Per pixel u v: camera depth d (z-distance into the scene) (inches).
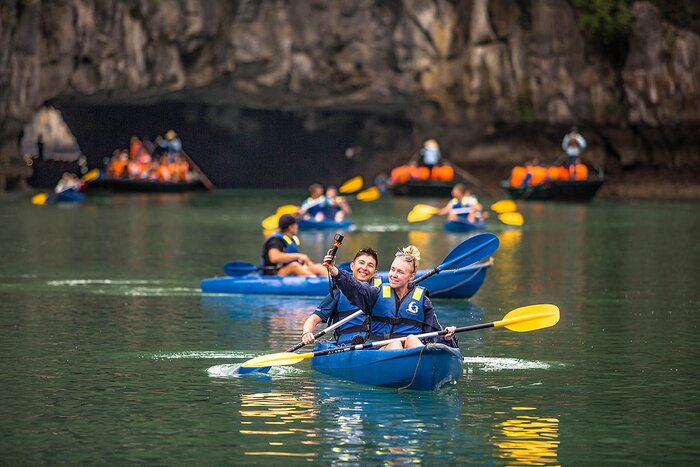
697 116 4773.6
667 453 710.5
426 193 4955.7
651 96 4813.0
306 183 6378.0
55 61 4736.7
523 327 946.7
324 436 746.8
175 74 5002.5
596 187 4424.2
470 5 5036.9
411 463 687.7
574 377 949.8
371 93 5290.4
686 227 2965.1
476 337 1163.3
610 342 1130.7
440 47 5108.3
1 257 2018.9
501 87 5039.4
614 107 4968.0
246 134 6225.4
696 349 1089.4
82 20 4734.3
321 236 2664.9
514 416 805.2
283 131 6279.5
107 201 4404.5
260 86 5290.4
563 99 4992.6
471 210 2918.3
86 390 888.3
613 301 1451.8
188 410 820.6
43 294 1502.2
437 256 2086.6
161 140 5644.7
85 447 718.5
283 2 5152.6
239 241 2418.8
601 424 783.7
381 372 892.6
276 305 1405.0
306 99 5408.5
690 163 4960.6
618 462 690.2
